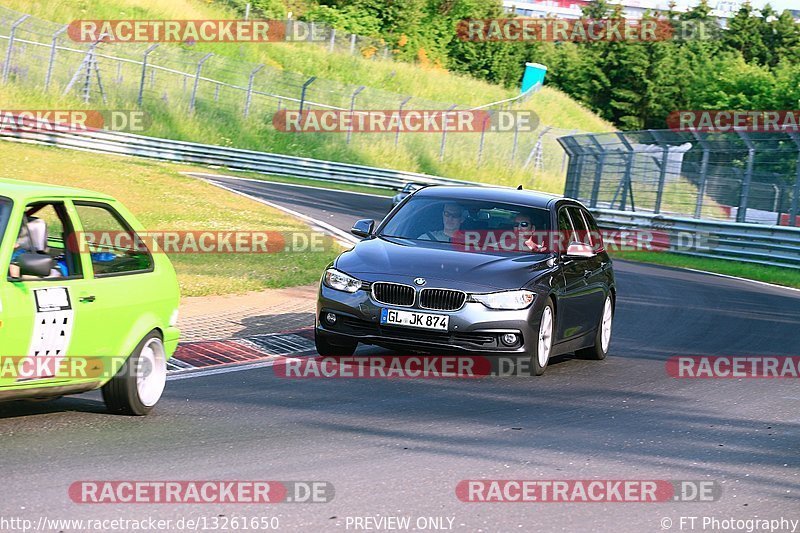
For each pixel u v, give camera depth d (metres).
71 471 13.44
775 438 18.27
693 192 75.25
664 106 162.75
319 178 100.19
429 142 118.12
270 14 141.12
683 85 163.00
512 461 15.38
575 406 20.12
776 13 186.62
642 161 80.62
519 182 120.00
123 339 16.92
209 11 134.00
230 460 14.55
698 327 33.97
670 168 77.38
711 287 48.78
